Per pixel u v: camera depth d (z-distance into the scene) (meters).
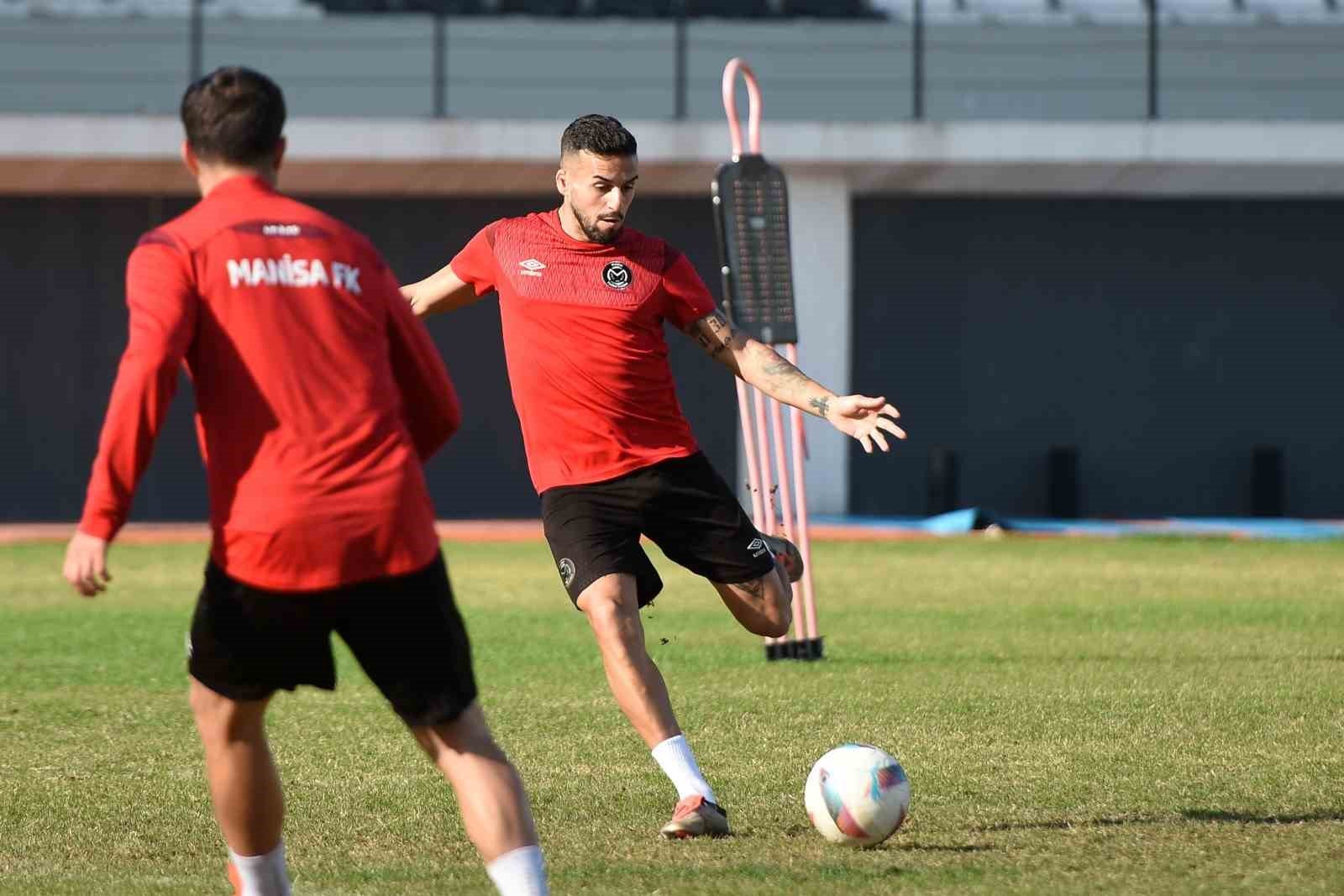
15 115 87.75
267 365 13.73
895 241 100.25
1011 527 86.38
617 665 20.27
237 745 14.82
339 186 96.69
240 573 13.69
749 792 22.03
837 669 34.09
